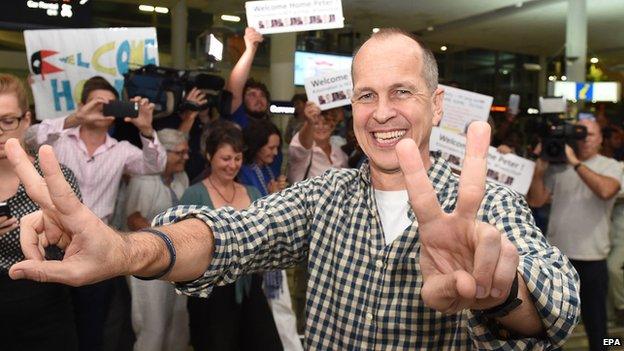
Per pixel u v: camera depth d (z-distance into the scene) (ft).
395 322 4.35
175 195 11.10
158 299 10.64
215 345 10.03
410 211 4.48
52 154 3.00
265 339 10.34
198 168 13.99
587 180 12.71
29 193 3.29
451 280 2.97
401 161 3.17
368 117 4.54
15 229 7.06
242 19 30.71
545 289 3.36
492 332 3.48
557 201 13.37
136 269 3.43
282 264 4.87
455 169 11.63
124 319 10.65
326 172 5.10
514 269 2.92
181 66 29.19
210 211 4.37
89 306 9.78
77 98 12.59
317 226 4.78
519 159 12.23
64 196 3.02
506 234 3.95
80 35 12.54
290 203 4.83
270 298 11.21
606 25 33.83
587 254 13.01
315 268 4.73
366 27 33.91
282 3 13.20
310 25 13.14
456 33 36.35
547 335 3.51
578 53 28.25
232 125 10.75
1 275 7.22
